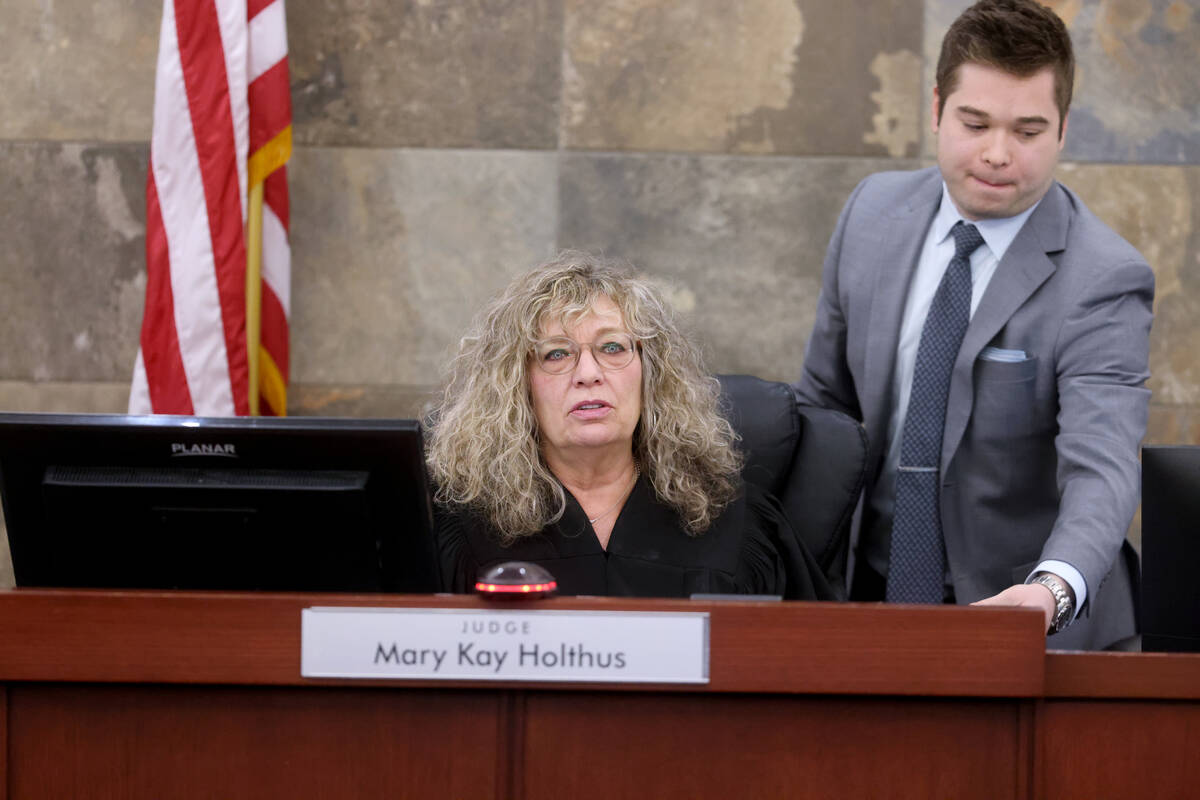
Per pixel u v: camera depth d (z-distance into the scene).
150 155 6.66
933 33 7.23
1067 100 4.50
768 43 7.25
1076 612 3.89
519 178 7.30
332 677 2.72
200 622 2.74
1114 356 4.51
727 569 3.94
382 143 7.29
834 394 5.46
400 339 7.34
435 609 2.73
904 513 4.84
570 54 7.26
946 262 4.95
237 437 3.02
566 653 2.72
